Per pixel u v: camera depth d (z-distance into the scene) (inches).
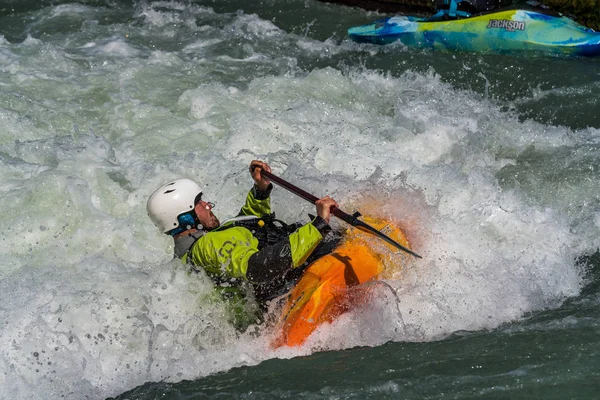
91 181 948.0
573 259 800.3
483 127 1077.8
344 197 828.6
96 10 1600.6
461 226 808.9
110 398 634.2
